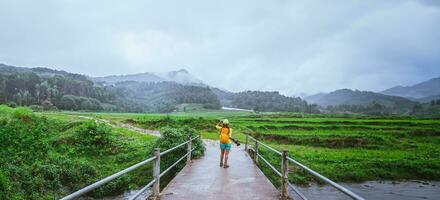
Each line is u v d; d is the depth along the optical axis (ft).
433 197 62.28
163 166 57.98
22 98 364.58
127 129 134.62
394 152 105.29
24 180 49.88
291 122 191.93
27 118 116.26
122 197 56.18
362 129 167.02
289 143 130.62
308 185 68.80
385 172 77.30
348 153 99.30
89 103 428.15
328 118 230.27
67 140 91.09
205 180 36.29
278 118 230.07
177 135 65.26
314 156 90.79
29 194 47.52
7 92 379.55
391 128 167.43
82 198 54.70
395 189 67.77
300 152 98.17
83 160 66.03
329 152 102.17
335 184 15.19
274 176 67.00
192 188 31.94
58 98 406.82
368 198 61.05
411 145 124.47
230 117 246.68
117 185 58.39
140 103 628.28
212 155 67.21
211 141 111.65
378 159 86.12
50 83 445.78
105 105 482.69
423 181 75.36
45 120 123.03
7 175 47.88
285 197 27.27
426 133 155.53
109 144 88.02
